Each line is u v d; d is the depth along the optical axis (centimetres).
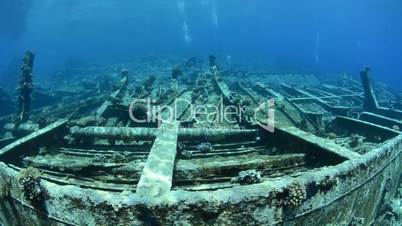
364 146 648
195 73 1820
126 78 1289
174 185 426
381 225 536
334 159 475
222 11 14762
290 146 587
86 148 665
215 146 640
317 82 2167
